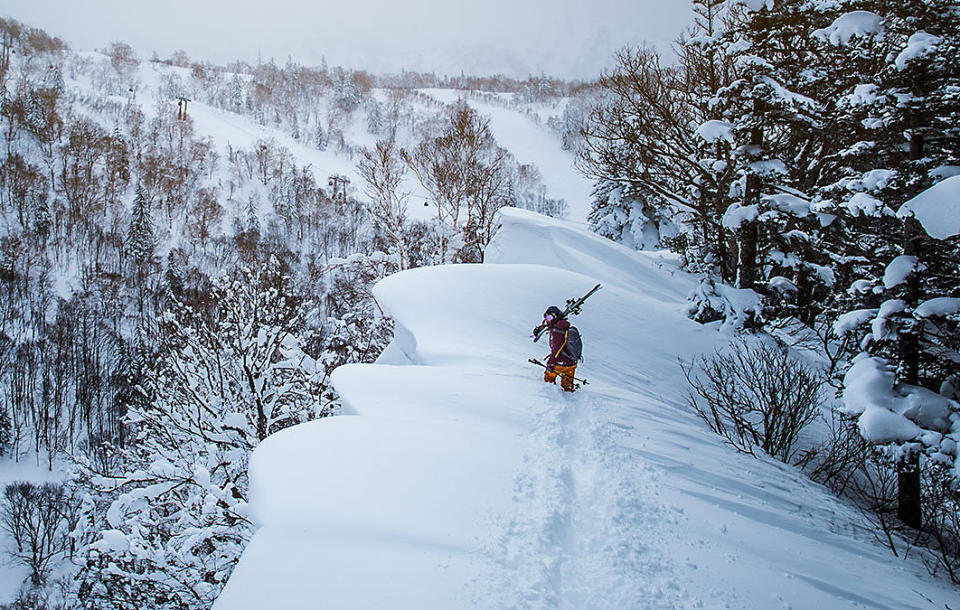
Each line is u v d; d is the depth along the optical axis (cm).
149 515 920
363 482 425
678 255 2323
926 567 520
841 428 805
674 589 363
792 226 1197
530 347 920
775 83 1059
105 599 870
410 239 2102
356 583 314
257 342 1116
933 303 573
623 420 660
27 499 3075
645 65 1528
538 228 2011
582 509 446
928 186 614
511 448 532
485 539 378
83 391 4391
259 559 328
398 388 663
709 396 831
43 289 5650
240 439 1084
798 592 394
